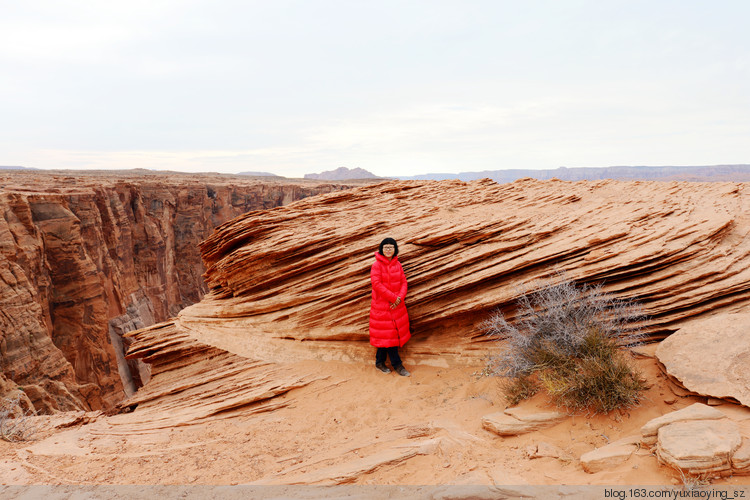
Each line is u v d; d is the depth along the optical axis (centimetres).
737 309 536
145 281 5369
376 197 1177
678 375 433
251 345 869
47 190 3609
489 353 675
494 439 460
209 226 6844
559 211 891
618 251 632
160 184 5881
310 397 689
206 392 775
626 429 414
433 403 601
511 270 679
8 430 667
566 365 482
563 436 432
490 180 1331
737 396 371
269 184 8819
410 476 432
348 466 466
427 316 728
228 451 567
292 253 891
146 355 953
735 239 663
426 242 782
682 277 582
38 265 2933
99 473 531
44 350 2502
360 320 780
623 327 542
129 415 759
